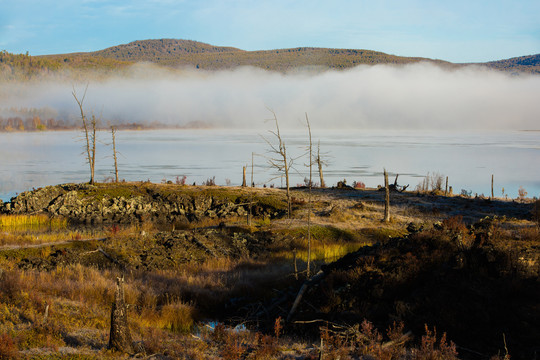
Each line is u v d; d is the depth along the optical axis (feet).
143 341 48.49
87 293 67.62
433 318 51.24
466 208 157.58
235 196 173.88
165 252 102.17
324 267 71.67
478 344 46.62
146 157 502.79
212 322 65.00
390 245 71.26
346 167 416.87
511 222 111.96
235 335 53.62
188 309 66.03
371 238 120.57
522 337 45.98
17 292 58.03
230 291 76.18
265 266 95.66
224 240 113.09
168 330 58.70
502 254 57.16
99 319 55.42
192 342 50.37
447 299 52.85
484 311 50.06
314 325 57.62
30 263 88.79
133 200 169.68
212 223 150.20
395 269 60.29
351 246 112.98
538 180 347.56
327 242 116.88
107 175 324.60
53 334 46.26
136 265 95.20
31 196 166.61
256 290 76.48
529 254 58.65
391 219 136.56
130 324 54.49
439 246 62.80
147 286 76.69
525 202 172.96
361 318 55.72
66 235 123.13
